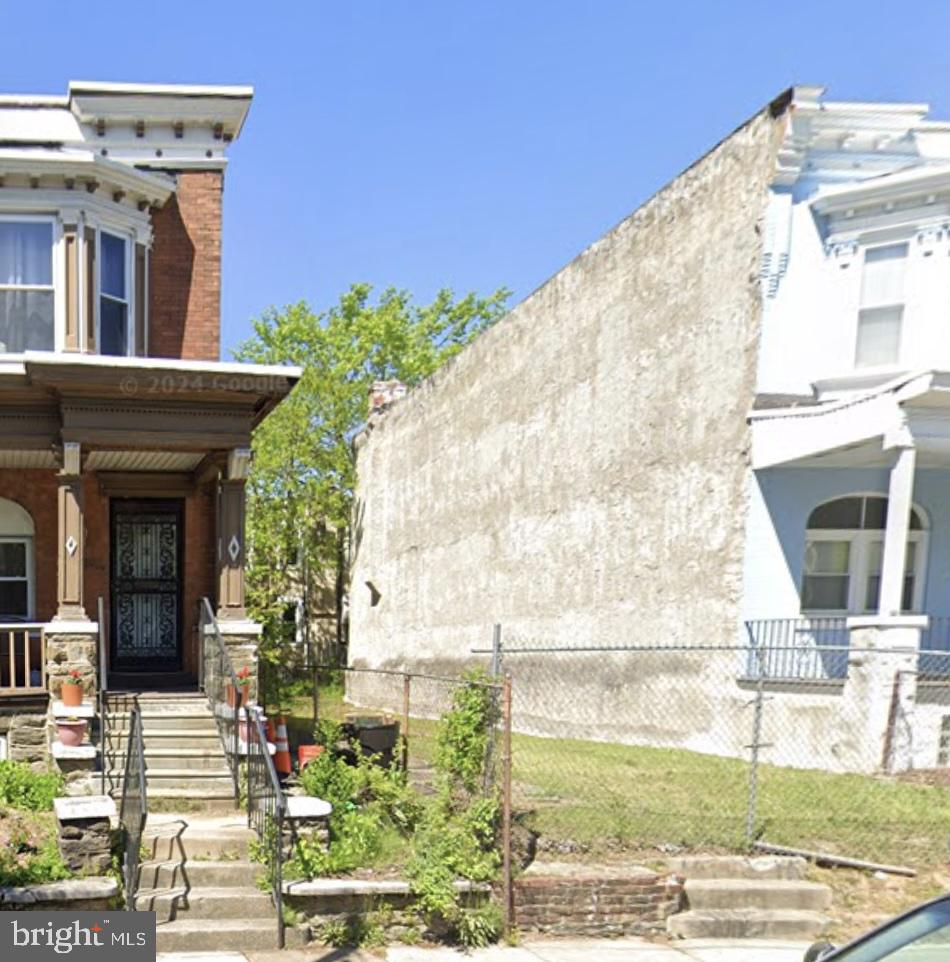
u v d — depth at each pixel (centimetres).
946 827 820
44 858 667
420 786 923
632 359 1373
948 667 1112
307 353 2814
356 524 2652
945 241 1053
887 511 1103
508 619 1727
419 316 3162
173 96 1190
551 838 774
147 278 1175
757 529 1121
